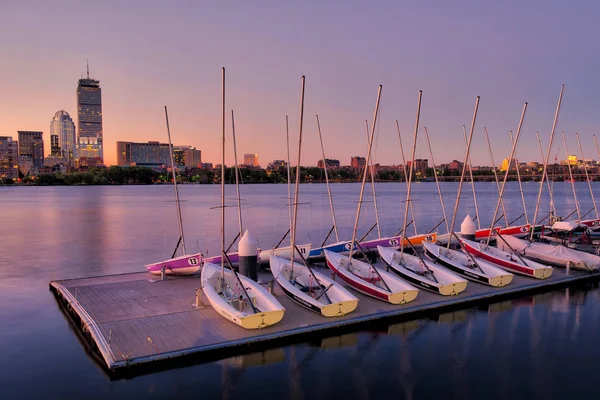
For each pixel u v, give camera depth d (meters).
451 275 27.44
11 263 39.75
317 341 21.25
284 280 25.92
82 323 22.38
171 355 18.42
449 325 23.39
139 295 26.09
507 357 20.08
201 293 25.70
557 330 22.95
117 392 16.95
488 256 32.72
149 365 18.17
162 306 23.98
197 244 51.31
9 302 27.36
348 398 16.81
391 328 22.86
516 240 36.59
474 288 27.95
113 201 131.00
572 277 30.69
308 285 25.92
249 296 22.91
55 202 125.81
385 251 32.12
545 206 101.25
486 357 20.08
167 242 52.34
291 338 20.78
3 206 109.50
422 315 24.50
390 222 71.50
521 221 72.50
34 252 45.22
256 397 16.77
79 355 19.92
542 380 18.20
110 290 27.20
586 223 50.75
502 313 25.12
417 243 41.53
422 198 138.38
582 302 26.91
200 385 17.44
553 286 29.47
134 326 21.06
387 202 120.56
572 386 17.77
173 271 30.83
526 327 23.28
